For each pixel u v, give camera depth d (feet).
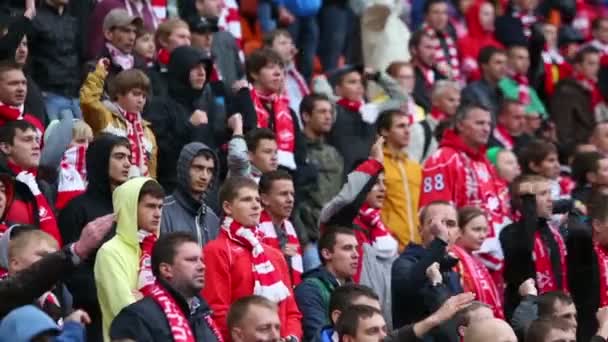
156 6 155.74
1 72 122.42
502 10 188.96
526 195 129.90
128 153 115.34
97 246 95.45
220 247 113.29
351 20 174.91
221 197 114.73
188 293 103.35
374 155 128.16
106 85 132.77
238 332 104.01
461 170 144.05
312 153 143.13
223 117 136.87
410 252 120.47
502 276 132.87
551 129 174.91
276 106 139.85
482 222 129.39
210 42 152.76
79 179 122.01
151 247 108.58
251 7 169.89
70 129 120.47
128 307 102.22
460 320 110.42
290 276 123.03
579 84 181.16
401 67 162.30
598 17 192.44
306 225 138.31
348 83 148.87
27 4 129.80
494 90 174.09
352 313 107.24
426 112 166.91
